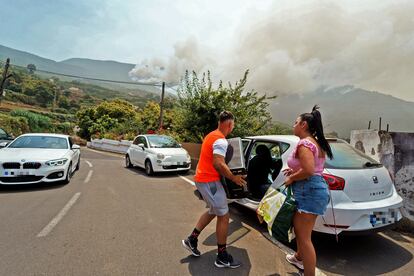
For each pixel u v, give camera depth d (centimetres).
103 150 2444
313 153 238
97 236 367
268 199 281
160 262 298
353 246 358
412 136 447
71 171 768
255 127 1120
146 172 905
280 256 322
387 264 311
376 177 334
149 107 3250
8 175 597
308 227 246
